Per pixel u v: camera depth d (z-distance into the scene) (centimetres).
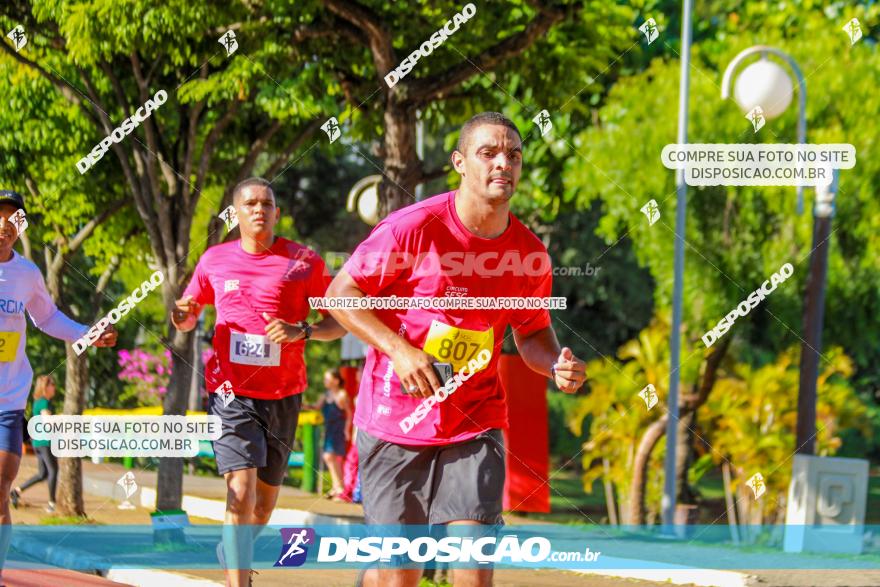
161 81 1038
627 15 959
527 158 1145
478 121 380
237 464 589
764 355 1219
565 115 1103
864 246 1097
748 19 1202
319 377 1878
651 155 1225
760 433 1139
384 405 396
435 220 386
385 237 387
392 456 397
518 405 1091
